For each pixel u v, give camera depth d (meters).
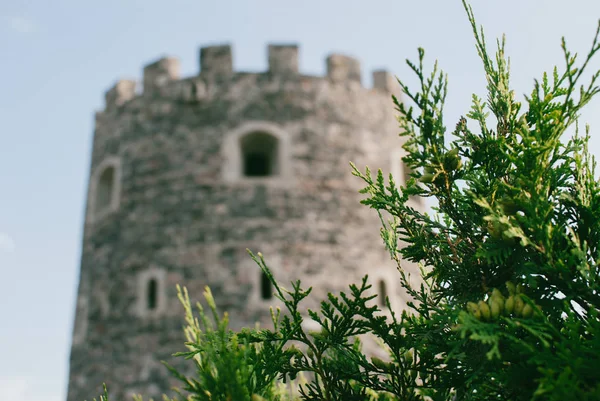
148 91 16.06
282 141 14.73
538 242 2.20
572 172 2.38
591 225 2.27
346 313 2.36
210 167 14.59
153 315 13.45
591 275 2.07
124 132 16.00
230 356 1.93
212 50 15.84
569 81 2.22
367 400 2.47
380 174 2.58
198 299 13.26
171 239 14.09
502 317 1.97
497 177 2.46
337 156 14.96
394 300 13.63
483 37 2.62
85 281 15.36
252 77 15.45
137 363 13.16
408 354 2.44
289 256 13.63
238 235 13.81
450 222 2.66
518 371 1.98
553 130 2.26
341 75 15.98
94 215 15.96
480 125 2.59
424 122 2.47
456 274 2.41
